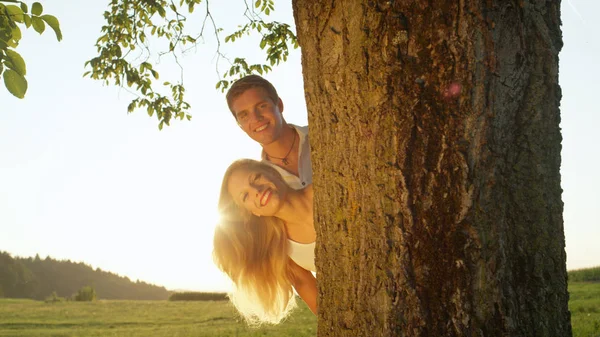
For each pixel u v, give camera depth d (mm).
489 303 1835
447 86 1857
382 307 1967
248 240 3762
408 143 1906
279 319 4113
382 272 1965
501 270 1847
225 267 3881
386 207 1948
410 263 1914
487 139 1841
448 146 1862
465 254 1846
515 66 1869
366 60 1977
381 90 1939
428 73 1879
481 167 1843
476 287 1839
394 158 1927
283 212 3613
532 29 1904
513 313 1848
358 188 2039
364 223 2020
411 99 1900
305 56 2221
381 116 1948
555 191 1935
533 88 1892
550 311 1897
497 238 1849
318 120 2184
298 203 3598
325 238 2188
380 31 1937
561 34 1993
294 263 3904
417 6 1887
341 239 2113
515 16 1868
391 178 1936
